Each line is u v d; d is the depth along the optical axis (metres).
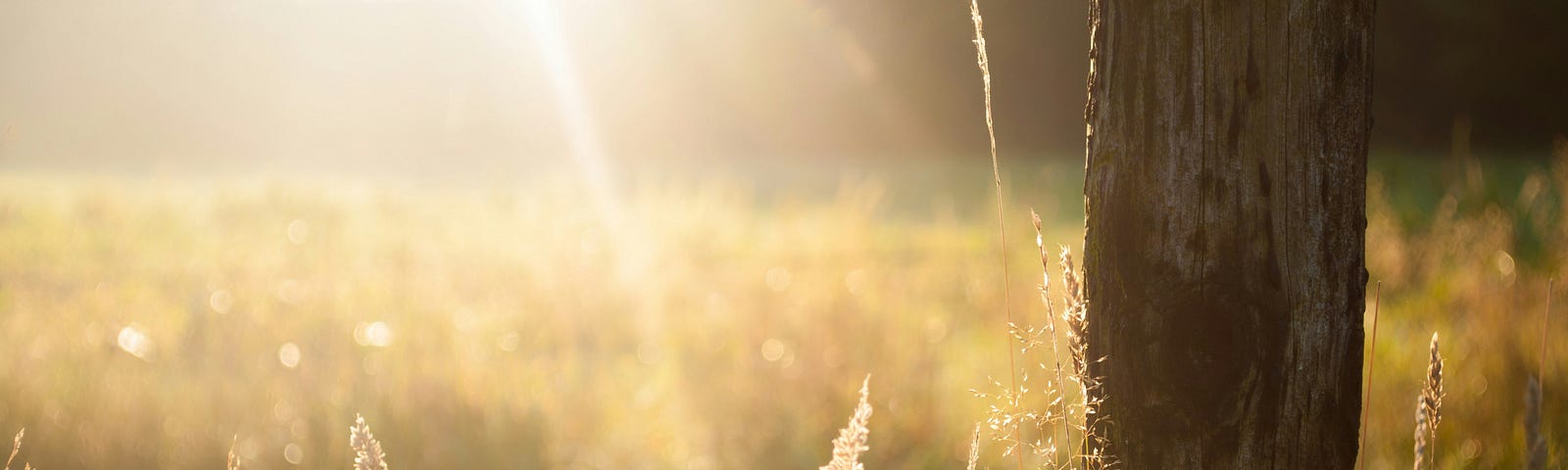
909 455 4.52
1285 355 1.47
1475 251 7.02
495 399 4.97
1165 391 1.52
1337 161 1.47
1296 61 1.44
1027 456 4.23
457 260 7.68
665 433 4.90
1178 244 1.49
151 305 6.78
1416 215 9.38
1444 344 5.18
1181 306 1.50
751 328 5.98
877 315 5.97
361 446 1.55
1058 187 17.86
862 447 1.59
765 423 4.83
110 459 4.29
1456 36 29.81
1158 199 1.50
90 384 4.76
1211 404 1.50
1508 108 29.66
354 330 5.86
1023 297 6.87
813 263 8.13
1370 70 1.52
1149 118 1.50
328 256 7.84
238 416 4.62
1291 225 1.46
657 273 7.71
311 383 4.96
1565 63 28.61
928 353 5.39
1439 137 30.23
